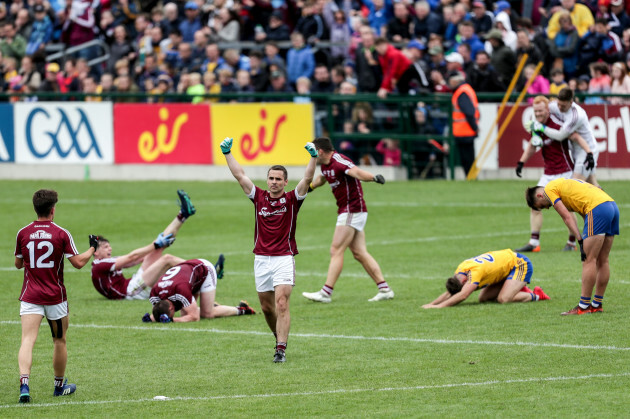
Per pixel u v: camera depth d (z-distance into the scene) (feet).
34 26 372.58
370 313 153.17
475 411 99.96
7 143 328.70
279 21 328.70
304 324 147.54
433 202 257.96
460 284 153.58
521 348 126.21
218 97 302.66
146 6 361.71
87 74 335.26
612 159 269.64
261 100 297.53
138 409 104.94
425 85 286.87
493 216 238.07
